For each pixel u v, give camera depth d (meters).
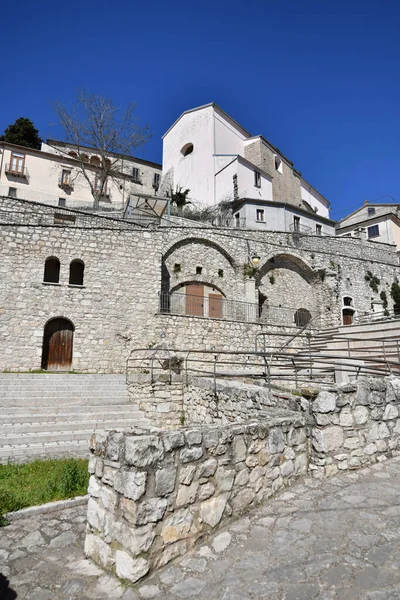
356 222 41.75
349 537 3.67
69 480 5.61
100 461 3.77
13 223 16.05
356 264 28.59
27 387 11.39
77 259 16.88
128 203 23.97
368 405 5.85
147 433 3.62
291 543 3.61
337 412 5.44
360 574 3.11
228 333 18.44
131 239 18.05
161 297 19.59
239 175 31.44
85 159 36.12
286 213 30.78
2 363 14.70
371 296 28.53
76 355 15.90
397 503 4.35
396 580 3.02
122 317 17.03
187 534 3.56
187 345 17.45
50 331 16.17
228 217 29.48
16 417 9.11
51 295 16.05
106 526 3.54
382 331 15.77
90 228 17.33
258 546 3.59
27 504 5.09
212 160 33.78
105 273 17.22
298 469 5.13
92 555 3.65
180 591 3.03
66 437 8.32
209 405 9.70
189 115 36.69
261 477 4.51
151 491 3.33
